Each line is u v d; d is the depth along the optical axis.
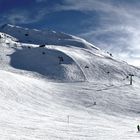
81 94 115.19
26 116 65.25
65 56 188.00
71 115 81.38
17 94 90.38
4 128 44.16
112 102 109.62
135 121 84.75
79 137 44.75
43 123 57.69
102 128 60.25
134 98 118.56
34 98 94.81
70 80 150.62
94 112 94.31
